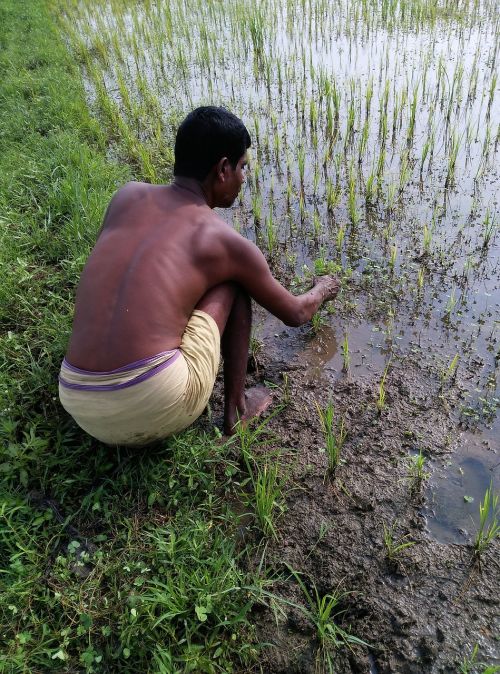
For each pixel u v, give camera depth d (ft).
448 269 13.03
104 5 39.14
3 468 8.25
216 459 8.69
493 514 8.06
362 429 9.50
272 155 18.66
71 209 15.14
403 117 19.83
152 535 7.53
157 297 7.25
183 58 26.53
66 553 7.53
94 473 8.50
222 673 6.35
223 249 7.78
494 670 5.97
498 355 10.69
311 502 8.38
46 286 12.64
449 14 29.19
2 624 6.71
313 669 6.56
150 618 6.56
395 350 11.07
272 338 11.69
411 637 6.75
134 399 7.20
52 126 20.61
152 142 19.94
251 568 7.51
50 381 9.86
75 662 6.48
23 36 32.35
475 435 9.24
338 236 13.98
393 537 7.84
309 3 31.94
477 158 17.38
